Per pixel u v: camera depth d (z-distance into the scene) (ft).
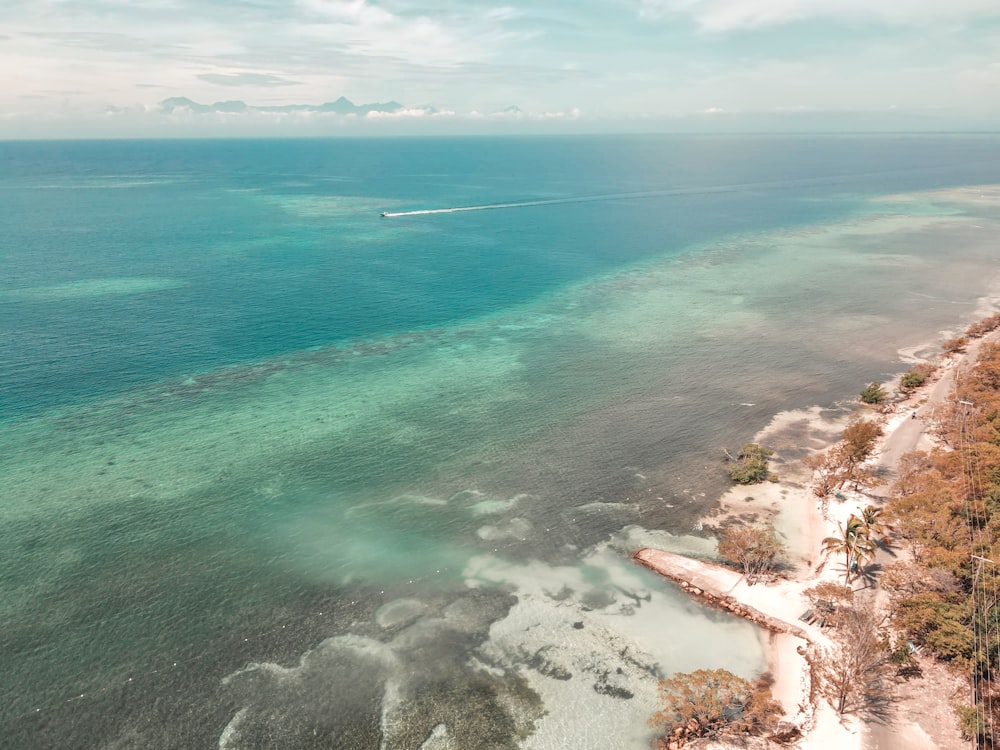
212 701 167.94
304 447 288.10
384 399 335.67
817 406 330.95
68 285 507.30
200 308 467.52
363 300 499.92
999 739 149.89
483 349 407.03
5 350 381.40
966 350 391.65
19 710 164.35
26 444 283.59
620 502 253.03
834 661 172.65
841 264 616.39
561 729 160.97
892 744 153.69
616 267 614.34
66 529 230.48
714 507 249.96
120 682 172.65
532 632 191.01
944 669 173.06
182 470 268.00
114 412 314.55
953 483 239.30
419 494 256.52
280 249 650.84
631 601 203.21
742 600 200.75
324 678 174.91
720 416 320.70
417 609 199.72
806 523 239.30
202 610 197.16
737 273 589.73
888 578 197.06
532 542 230.48
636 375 368.27
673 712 160.97
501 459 281.54
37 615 192.95
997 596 178.19
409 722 162.81
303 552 223.30
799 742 155.33
